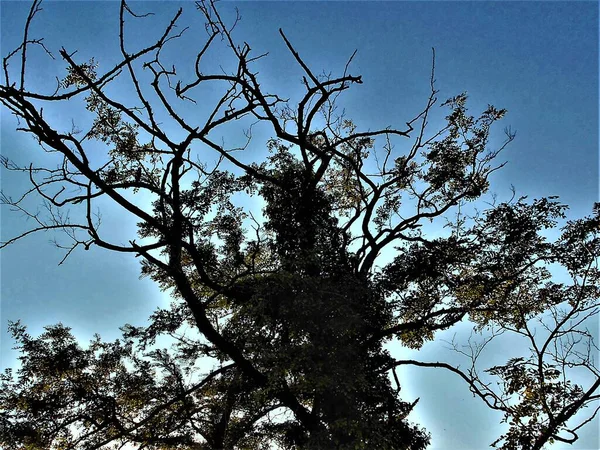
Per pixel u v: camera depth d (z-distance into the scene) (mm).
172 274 16000
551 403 15172
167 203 17078
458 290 18516
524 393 15453
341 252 17188
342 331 15016
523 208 17453
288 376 15055
